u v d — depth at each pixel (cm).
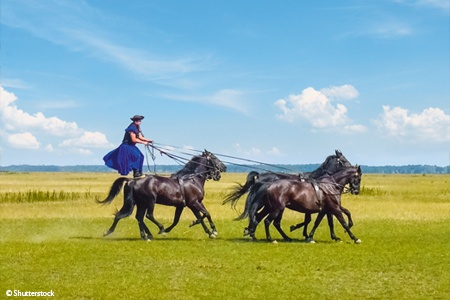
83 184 8412
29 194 4594
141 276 1473
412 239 2228
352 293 1314
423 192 6162
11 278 1433
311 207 2073
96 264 1625
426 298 1268
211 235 2223
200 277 1470
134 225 2780
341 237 2317
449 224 2830
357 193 2136
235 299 1255
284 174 2173
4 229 2516
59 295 1272
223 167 2200
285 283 1410
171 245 1995
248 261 1694
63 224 2758
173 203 2145
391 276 1497
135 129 2158
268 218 2086
